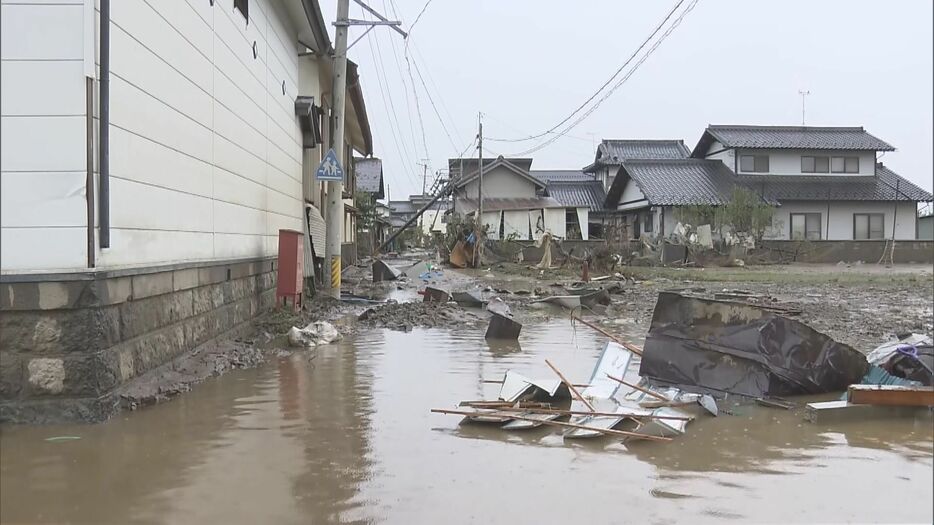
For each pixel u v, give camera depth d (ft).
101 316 16.30
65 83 15.85
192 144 23.09
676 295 21.95
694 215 108.99
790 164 125.90
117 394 17.06
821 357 20.57
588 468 13.91
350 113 71.97
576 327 35.94
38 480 12.78
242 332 29.27
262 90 33.88
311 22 41.19
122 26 17.60
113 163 17.12
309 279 45.60
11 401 15.80
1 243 15.72
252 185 31.86
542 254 100.27
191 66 22.95
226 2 27.20
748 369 20.30
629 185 134.72
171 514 11.43
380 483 12.91
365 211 136.98
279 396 19.57
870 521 11.39
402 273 78.89
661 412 18.03
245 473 13.30
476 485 12.88
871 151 125.39
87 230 15.96
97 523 11.07
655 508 11.86
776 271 87.61
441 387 21.04
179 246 21.88
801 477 13.46
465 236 100.99
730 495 12.47
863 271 88.12
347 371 23.36
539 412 17.66
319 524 11.12
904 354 20.52
